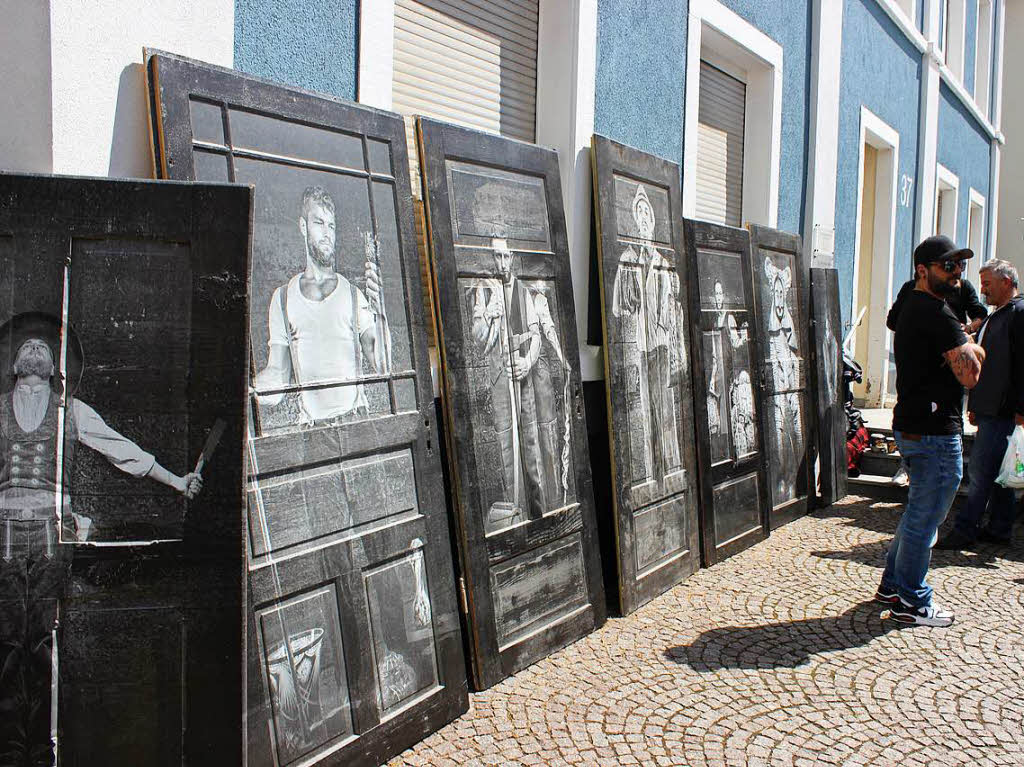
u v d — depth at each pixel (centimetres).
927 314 424
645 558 464
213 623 211
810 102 793
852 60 915
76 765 205
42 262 205
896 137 1112
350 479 289
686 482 512
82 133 241
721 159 691
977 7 1638
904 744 314
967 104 1510
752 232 626
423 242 398
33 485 204
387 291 313
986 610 467
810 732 321
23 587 203
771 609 457
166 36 262
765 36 692
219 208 213
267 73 303
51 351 205
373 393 302
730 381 575
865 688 362
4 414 202
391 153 320
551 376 404
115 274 209
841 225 915
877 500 757
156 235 210
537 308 398
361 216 304
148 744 209
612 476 439
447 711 318
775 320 658
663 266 504
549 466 397
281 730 257
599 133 490
